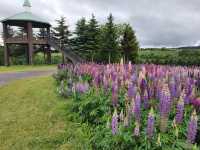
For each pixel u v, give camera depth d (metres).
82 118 6.42
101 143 4.66
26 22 31.11
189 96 5.11
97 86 7.38
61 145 5.42
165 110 4.11
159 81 5.73
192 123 3.70
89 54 37.09
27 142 5.63
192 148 3.73
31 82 14.38
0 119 7.24
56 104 8.61
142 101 5.17
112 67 8.60
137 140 4.20
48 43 32.62
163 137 4.07
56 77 13.62
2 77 17.73
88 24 39.12
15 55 48.03
